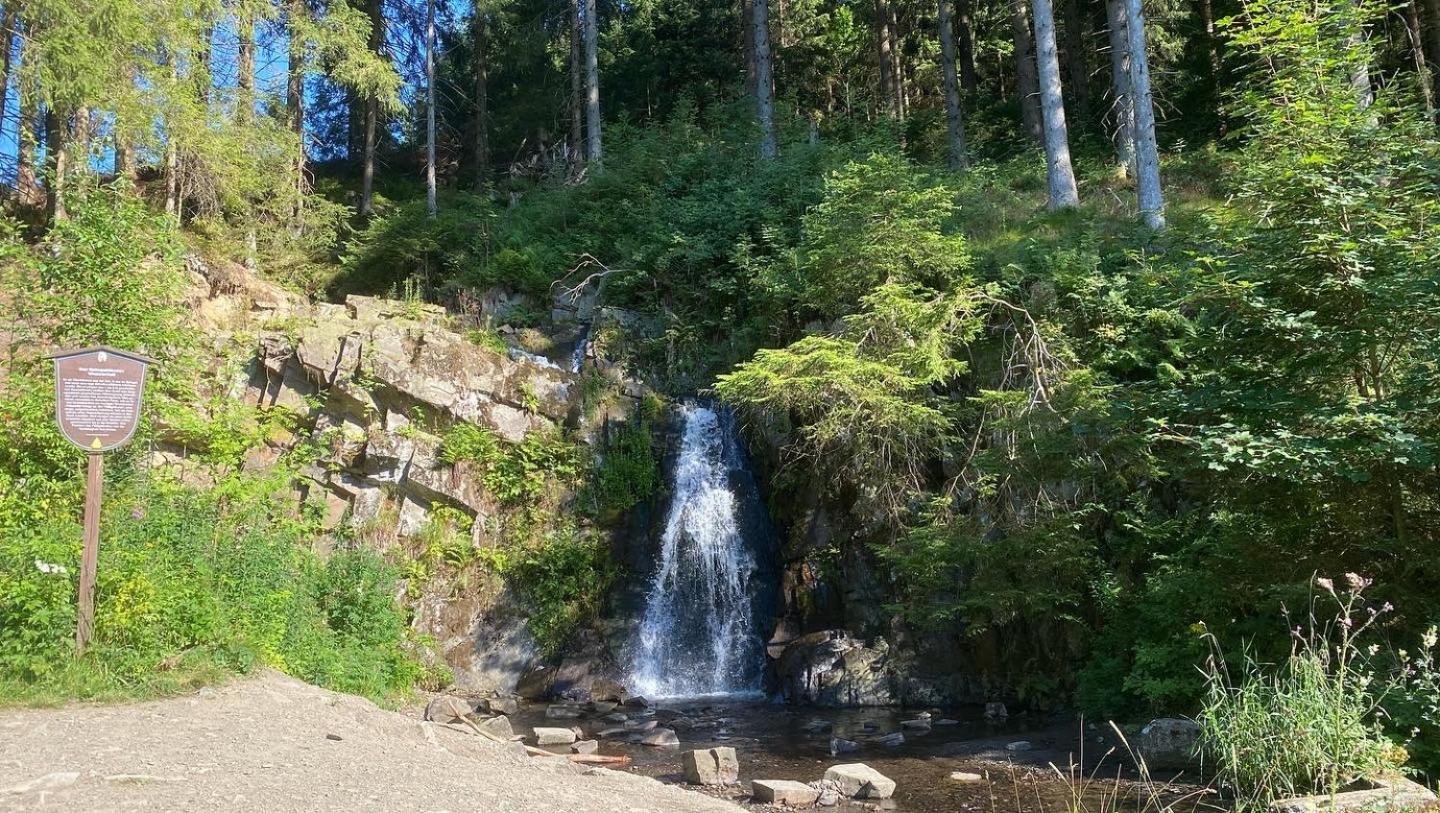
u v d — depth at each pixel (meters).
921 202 16.30
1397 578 8.50
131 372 8.87
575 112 32.03
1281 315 8.38
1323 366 8.61
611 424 18.59
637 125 37.03
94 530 8.51
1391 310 8.08
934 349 13.18
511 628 16.59
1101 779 9.04
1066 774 9.36
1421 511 8.59
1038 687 13.16
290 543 13.30
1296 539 9.05
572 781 8.00
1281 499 9.02
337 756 6.93
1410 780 6.97
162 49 17.47
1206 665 9.98
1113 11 23.97
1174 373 11.68
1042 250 16.59
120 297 11.53
